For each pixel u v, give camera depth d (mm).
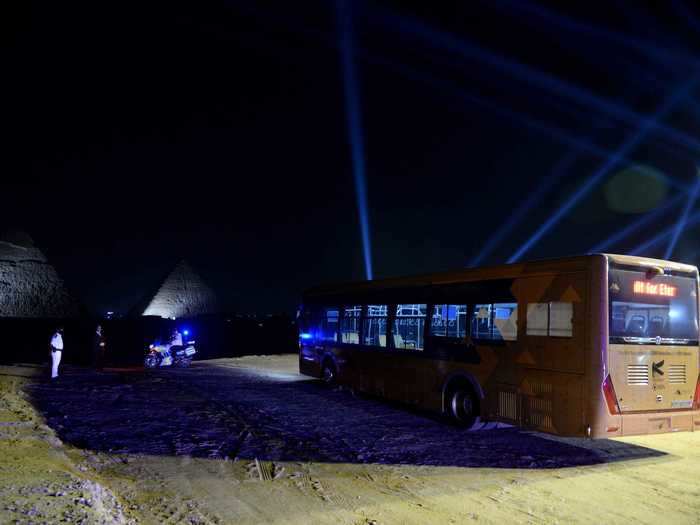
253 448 9227
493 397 9906
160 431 10453
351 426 11211
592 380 8148
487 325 10195
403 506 6418
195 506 6336
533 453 9125
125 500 6496
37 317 73500
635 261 8656
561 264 8836
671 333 8852
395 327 13062
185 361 26812
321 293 17016
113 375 21516
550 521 5953
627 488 7184
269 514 6098
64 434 10086
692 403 8875
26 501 5566
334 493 6887
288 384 18391
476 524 5848
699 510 6332
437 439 10109
